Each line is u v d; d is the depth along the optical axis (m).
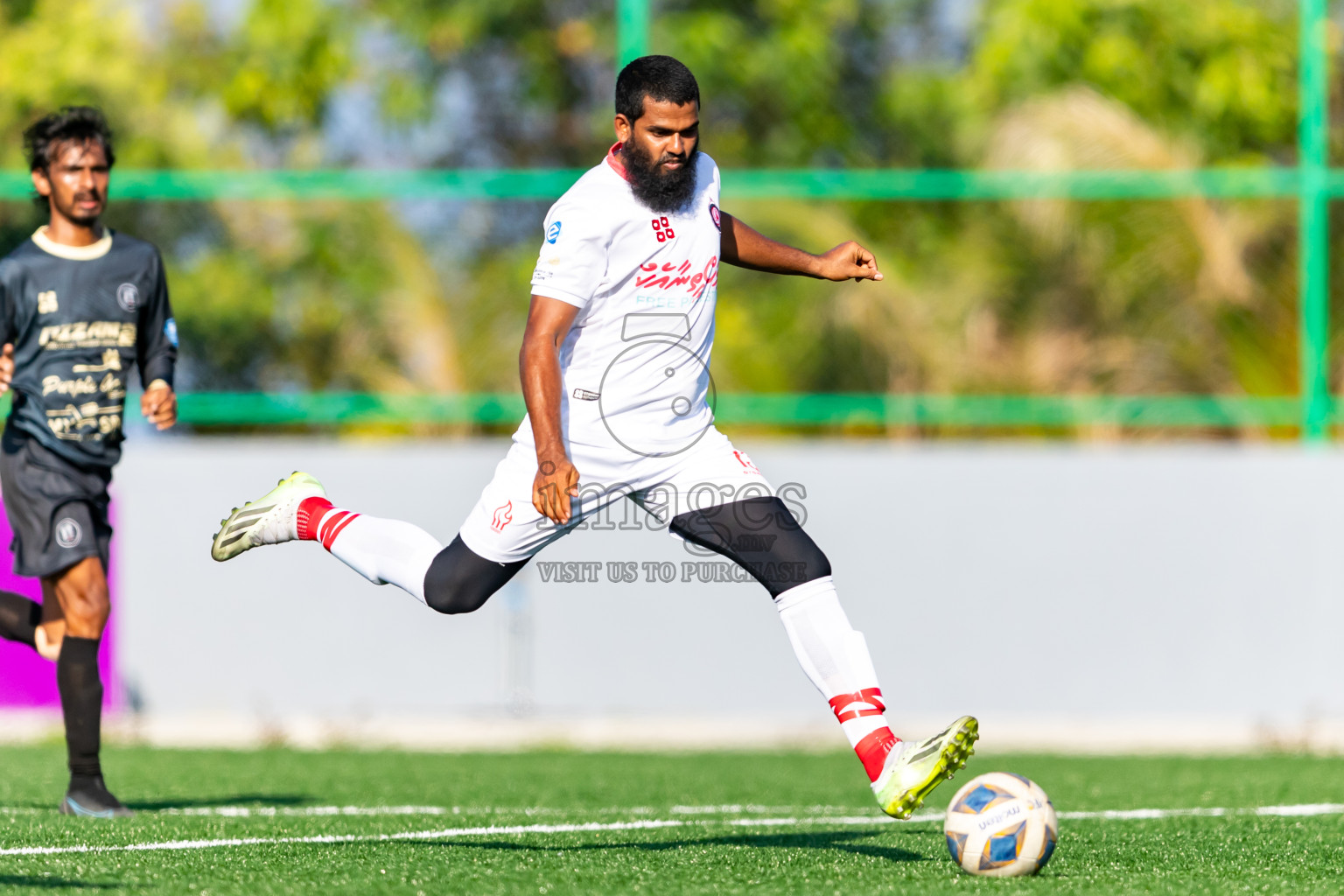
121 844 15.76
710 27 53.84
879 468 35.78
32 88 54.53
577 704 35.28
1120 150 45.75
